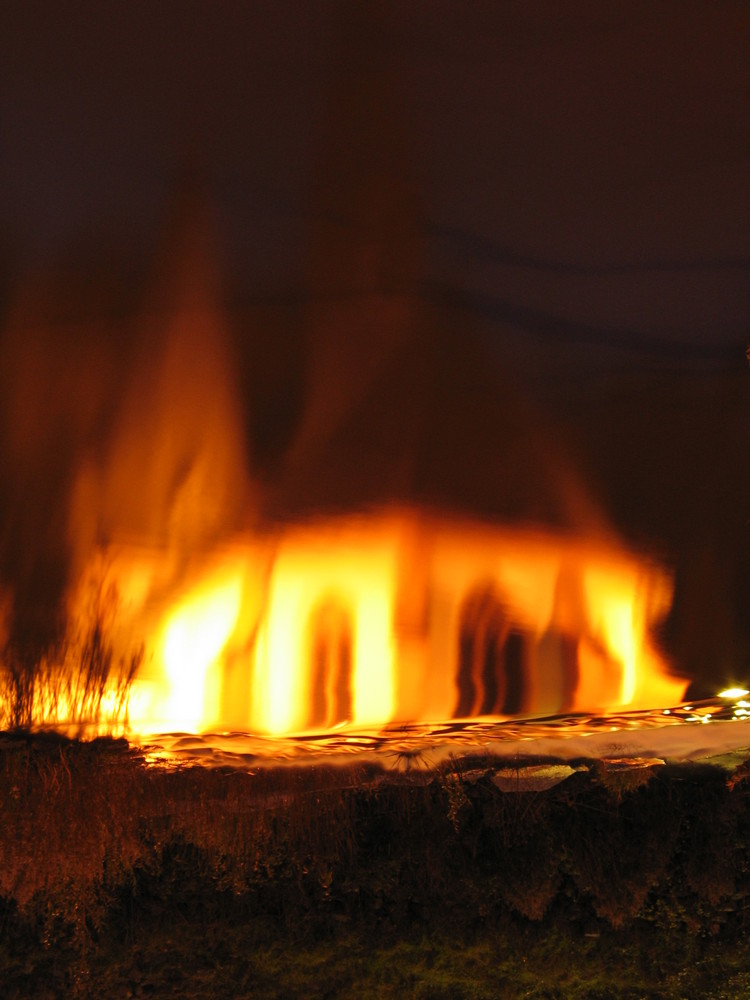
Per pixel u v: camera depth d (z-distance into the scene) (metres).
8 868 5.61
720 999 6.11
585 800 6.19
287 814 5.97
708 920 6.18
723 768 6.28
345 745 6.02
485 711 6.04
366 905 6.06
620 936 6.17
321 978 5.99
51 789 5.64
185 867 5.93
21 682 5.64
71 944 5.78
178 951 5.89
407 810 6.08
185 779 5.86
